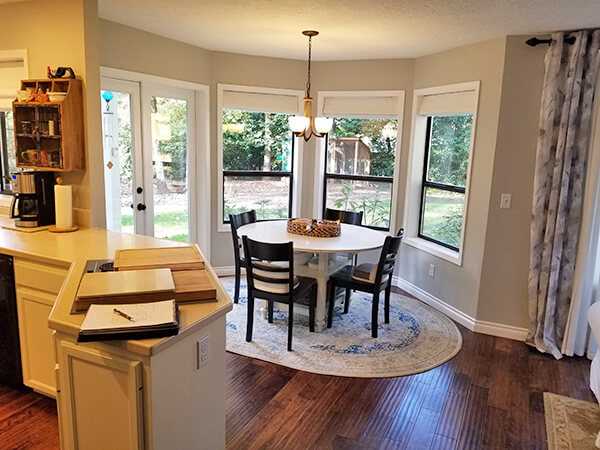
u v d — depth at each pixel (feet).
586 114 10.55
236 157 16.61
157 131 14.49
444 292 14.01
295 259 12.50
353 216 14.80
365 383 9.75
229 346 11.21
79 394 5.13
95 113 9.99
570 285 11.19
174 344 4.96
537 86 11.32
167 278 5.97
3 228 9.95
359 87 15.79
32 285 8.12
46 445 7.45
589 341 11.19
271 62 15.85
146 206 14.51
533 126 11.47
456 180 14.10
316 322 12.17
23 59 10.25
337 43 13.34
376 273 11.71
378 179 16.40
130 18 11.56
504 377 10.22
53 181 10.23
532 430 8.34
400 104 15.37
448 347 11.61
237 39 13.41
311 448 7.65
